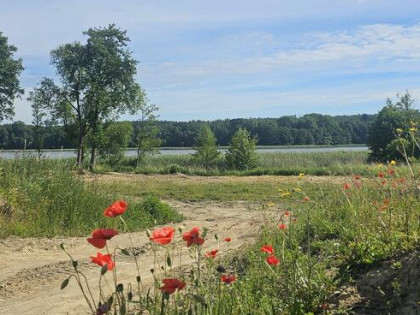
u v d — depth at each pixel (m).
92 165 42.72
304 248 6.50
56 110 43.28
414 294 4.07
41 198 12.25
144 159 45.84
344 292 4.50
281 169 35.28
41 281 7.06
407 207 6.15
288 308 4.14
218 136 92.75
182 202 20.27
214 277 4.57
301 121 104.12
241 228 12.08
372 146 38.53
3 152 15.12
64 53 42.78
